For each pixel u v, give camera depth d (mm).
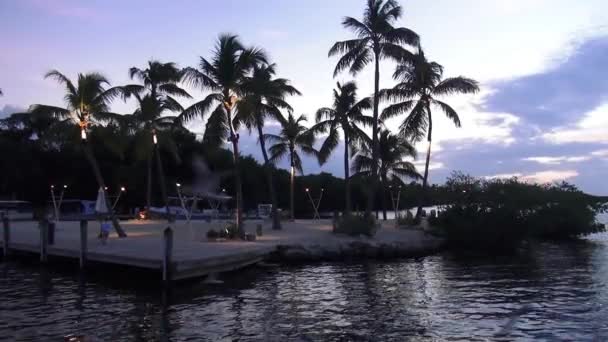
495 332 12836
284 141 53000
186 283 19125
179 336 12602
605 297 16875
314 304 16016
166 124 47219
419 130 38188
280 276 21344
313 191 89812
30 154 63844
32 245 24984
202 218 55094
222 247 24328
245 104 28453
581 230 41562
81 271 22047
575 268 23844
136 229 35469
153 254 20859
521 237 33406
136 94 45469
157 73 46500
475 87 37250
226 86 28969
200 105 29094
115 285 19094
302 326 13453
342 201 94250
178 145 67750
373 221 33000
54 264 24062
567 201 41688
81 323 13797
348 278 20969
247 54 28688
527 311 14977
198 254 21203
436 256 29344
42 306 15773
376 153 34969
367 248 28156
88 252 21828
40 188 64688
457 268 24094
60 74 28859
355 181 54812
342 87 42188
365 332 12883
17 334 12789
